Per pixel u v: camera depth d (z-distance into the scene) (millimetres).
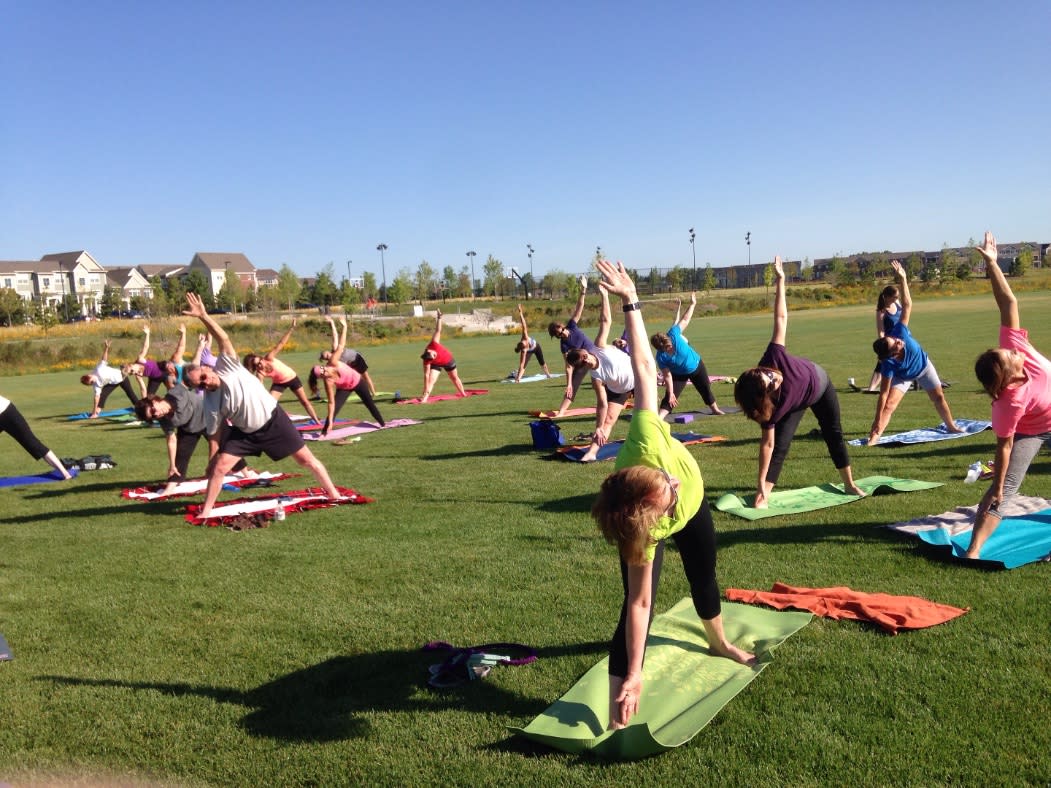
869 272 79438
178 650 4562
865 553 5508
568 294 74438
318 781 3188
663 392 15742
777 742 3248
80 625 5031
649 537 3027
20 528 7777
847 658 3930
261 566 6070
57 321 56531
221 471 7648
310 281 123562
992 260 5074
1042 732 3191
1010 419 4781
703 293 75188
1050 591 4598
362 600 5207
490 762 3246
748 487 7633
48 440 14094
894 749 3145
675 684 3734
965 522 5938
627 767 3156
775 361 6520
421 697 3848
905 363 9203
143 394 18109
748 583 5105
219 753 3432
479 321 54344
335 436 12742
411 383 21172
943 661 3836
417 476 9297
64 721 3777
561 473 8969
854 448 9305
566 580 5363
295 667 4262
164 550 6672
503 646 4273
